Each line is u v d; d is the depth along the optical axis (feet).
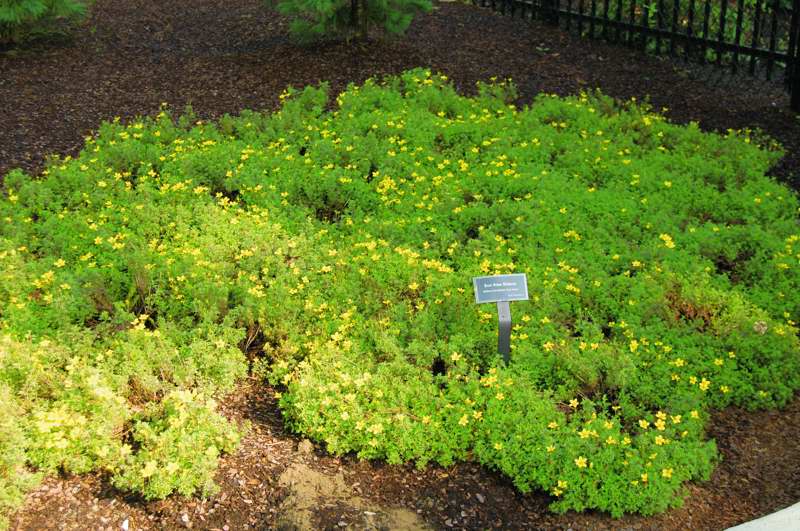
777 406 16.51
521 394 15.37
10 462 13.07
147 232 21.13
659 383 16.12
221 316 18.37
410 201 22.66
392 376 15.99
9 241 19.63
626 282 19.01
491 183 23.34
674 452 14.20
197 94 30.86
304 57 33.63
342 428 14.82
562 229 21.42
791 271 19.94
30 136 27.27
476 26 38.86
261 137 26.05
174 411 14.61
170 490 13.37
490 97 29.40
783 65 34.68
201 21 40.01
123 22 39.91
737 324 17.78
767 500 14.16
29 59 34.30
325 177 23.35
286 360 17.11
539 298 18.47
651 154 25.80
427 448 14.88
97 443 13.96
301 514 13.53
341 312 18.39
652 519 13.80
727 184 24.14
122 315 17.24
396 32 34.71
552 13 38.86
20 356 15.35
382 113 27.48
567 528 13.66
